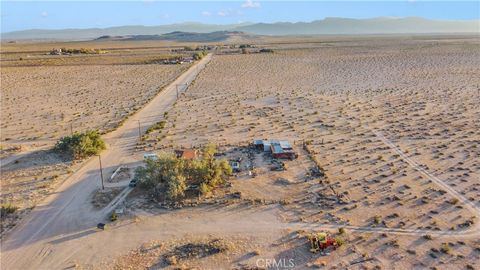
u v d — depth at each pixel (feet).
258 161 178.70
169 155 162.20
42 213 136.46
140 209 138.00
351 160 179.01
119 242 119.44
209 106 285.64
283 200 141.79
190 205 139.33
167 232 124.26
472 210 133.39
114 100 314.55
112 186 155.53
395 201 140.26
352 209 135.33
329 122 240.12
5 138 220.64
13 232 125.29
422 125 230.48
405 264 106.52
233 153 188.85
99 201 143.54
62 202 143.84
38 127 241.96
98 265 109.29
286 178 160.04
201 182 152.15
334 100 297.53
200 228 126.00
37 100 316.81
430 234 119.96
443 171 165.37
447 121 236.63
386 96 308.60
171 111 273.95
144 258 111.65
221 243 116.67
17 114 273.33
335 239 115.44
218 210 136.56
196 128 231.71
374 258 109.29
